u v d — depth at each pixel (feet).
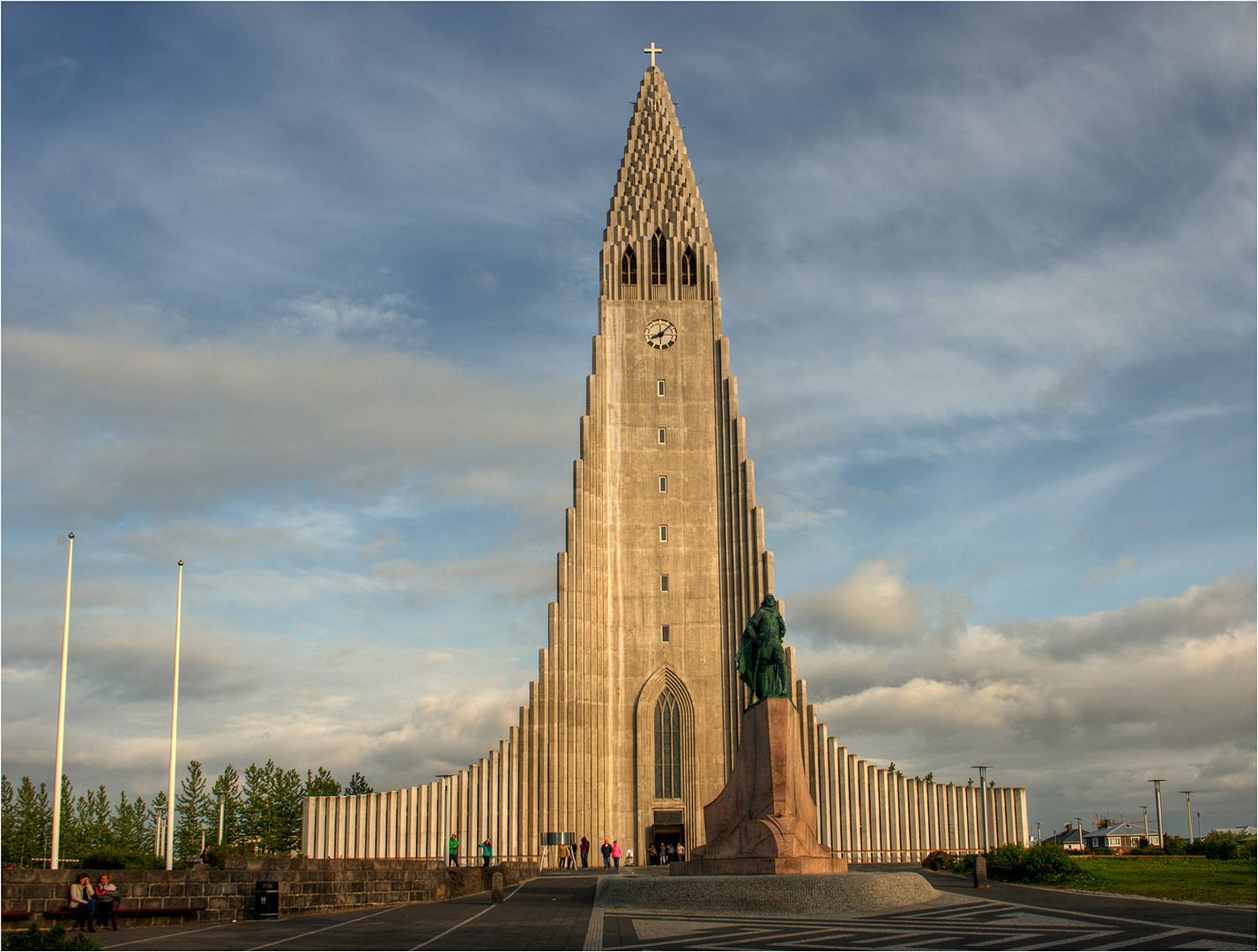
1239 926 103.65
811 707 271.08
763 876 129.80
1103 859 239.50
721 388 297.53
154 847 390.42
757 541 284.20
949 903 132.05
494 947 94.89
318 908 130.93
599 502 288.71
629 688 277.64
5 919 105.81
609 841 267.18
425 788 260.83
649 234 310.45
